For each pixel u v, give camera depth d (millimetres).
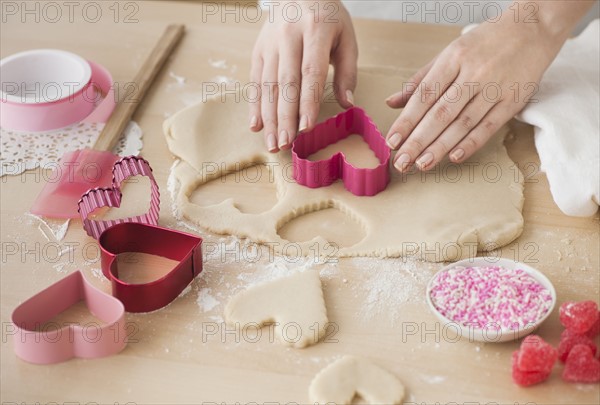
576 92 1336
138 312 1079
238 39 1628
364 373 990
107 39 1630
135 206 1251
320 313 1061
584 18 1641
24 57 1455
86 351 1017
